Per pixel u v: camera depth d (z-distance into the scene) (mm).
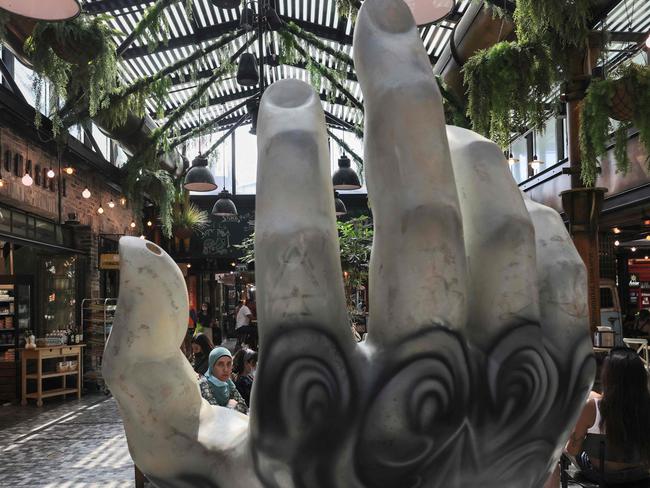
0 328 8820
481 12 6000
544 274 901
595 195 4652
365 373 758
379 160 793
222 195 11008
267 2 6883
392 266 767
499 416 788
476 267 841
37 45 5324
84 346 9383
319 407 735
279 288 752
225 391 3445
